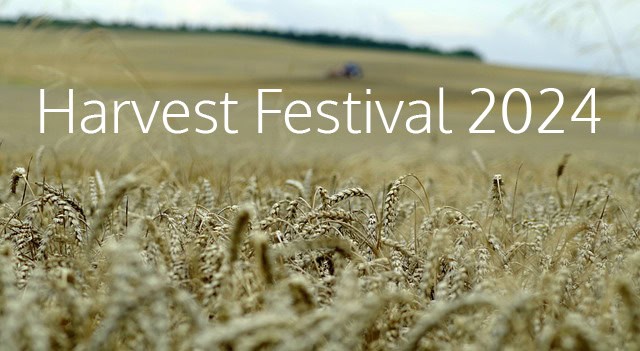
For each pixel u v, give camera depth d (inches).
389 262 131.0
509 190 244.1
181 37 5226.4
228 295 101.7
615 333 99.3
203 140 461.1
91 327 94.1
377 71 4274.1
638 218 179.0
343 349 81.4
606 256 137.8
